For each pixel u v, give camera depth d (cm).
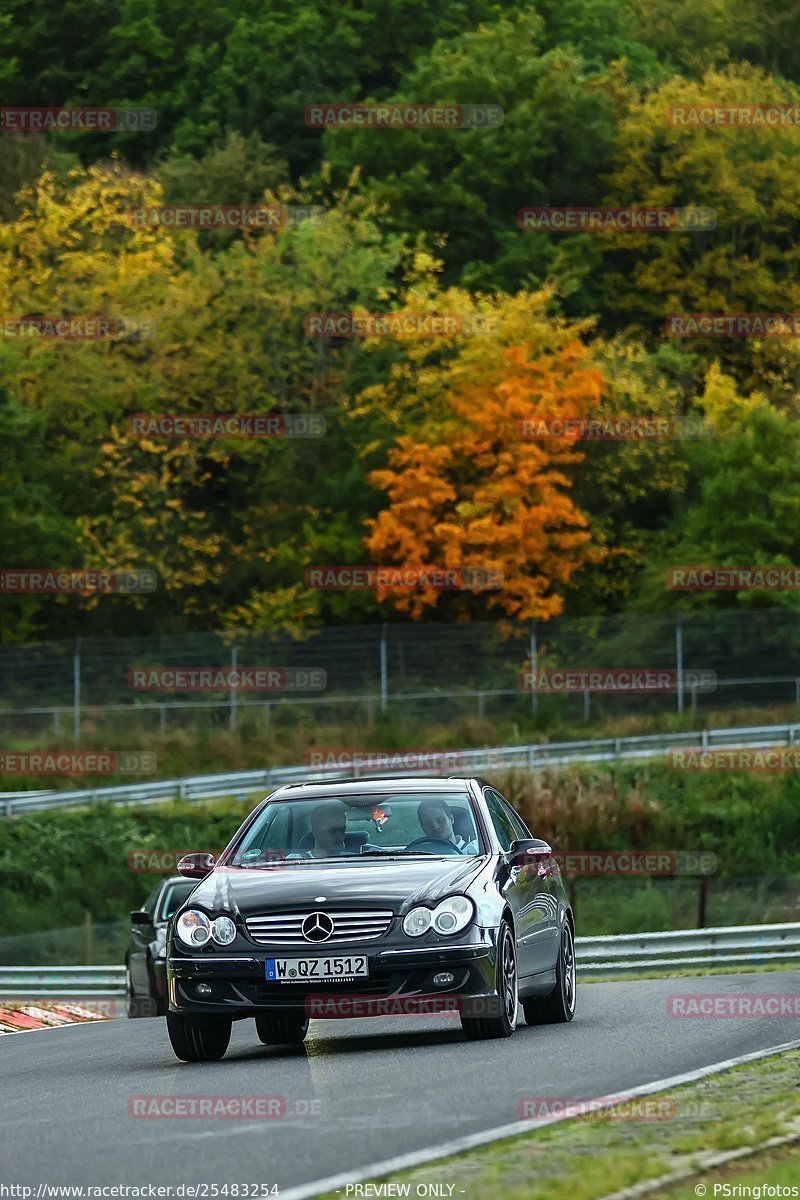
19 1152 2742
